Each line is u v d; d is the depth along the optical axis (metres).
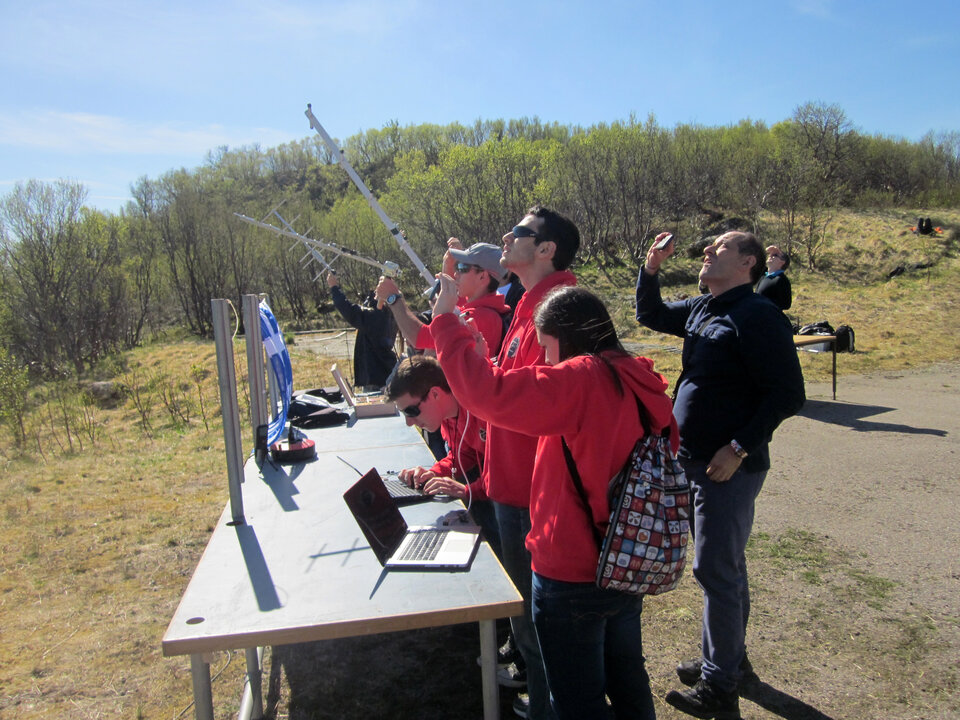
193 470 6.75
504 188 29.42
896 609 3.36
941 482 5.18
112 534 4.98
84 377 15.61
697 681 2.77
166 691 3.00
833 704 2.66
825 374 10.00
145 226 28.53
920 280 19.62
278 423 3.35
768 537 4.31
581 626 1.72
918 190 35.97
